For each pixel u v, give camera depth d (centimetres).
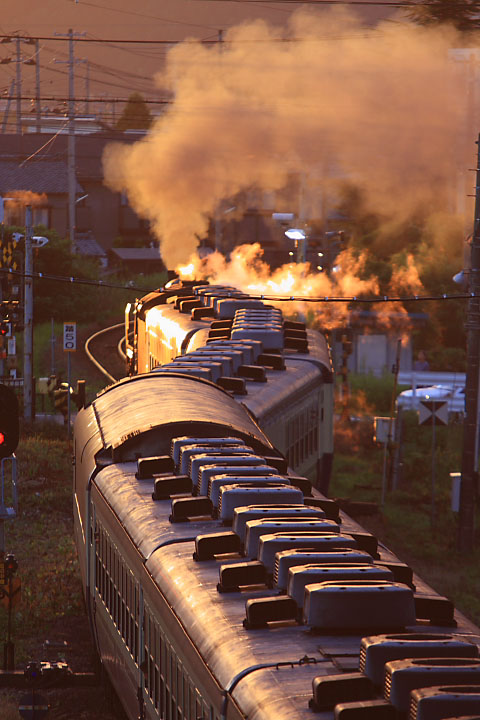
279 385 8269
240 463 5078
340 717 2744
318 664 3169
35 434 13300
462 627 3556
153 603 4338
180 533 4541
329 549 3806
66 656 6719
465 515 10069
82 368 18425
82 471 6756
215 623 3612
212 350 8712
